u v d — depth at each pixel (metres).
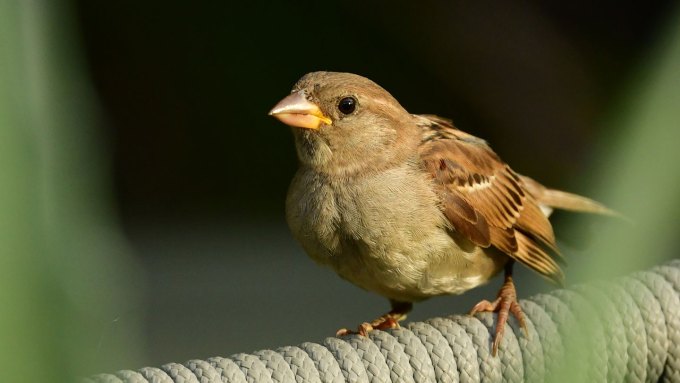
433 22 2.52
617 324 2.09
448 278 2.21
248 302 2.40
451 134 2.23
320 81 2.21
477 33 2.48
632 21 2.44
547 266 2.23
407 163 2.21
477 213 2.21
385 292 2.21
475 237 2.21
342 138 2.21
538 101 2.45
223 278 2.42
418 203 2.20
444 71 2.54
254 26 2.68
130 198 2.61
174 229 2.52
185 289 2.41
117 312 1.30
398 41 2.58
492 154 2.23
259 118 2.66
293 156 2.63
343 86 2.21
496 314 2.11
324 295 2.40
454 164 2.21
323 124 2.21
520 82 2.45
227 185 2.61
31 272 0.77
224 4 2.70
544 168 2.45
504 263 2.23
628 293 2.10
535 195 2.27
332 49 2.63
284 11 2.67
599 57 2.44
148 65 2.69
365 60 2.60
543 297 2.11
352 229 2.20
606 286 1.18
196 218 2.58
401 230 2.20
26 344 0.76
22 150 0.77
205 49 2.69
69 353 0.79
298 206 2.21
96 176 1.14
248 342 2.37
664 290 2.10
